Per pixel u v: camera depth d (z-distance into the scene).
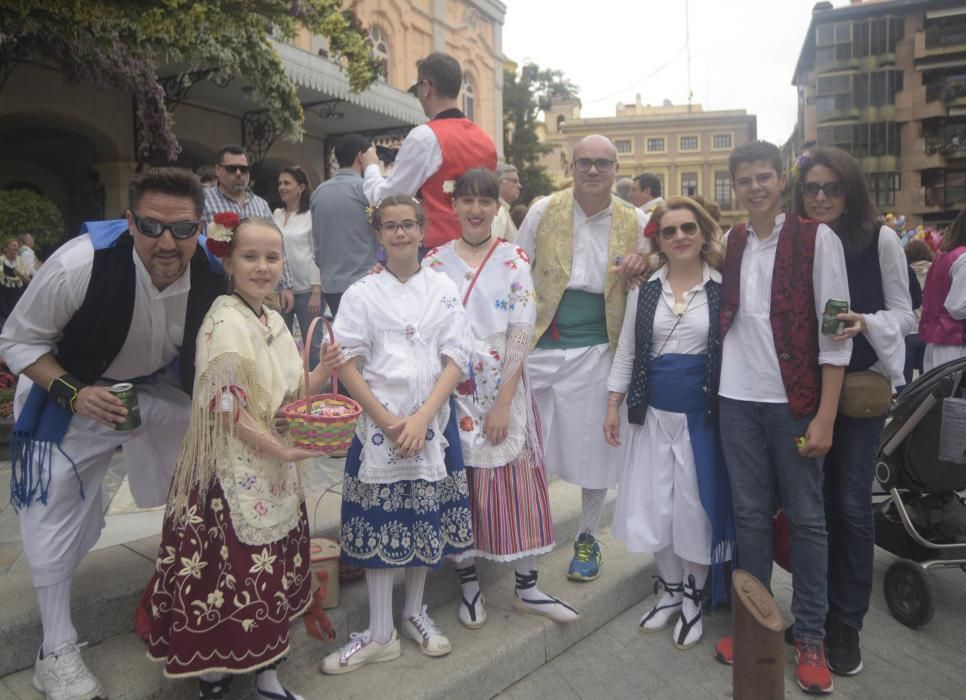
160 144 6.73
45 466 2.20
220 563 2.12
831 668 2.94
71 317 2.18
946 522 3.45
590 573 3.38
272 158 11.30
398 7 14.95
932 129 36.88
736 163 2.83
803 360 2.72
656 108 52.19
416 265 2.66
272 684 2.33
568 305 3.30
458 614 3.02
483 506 2.79
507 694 2.75
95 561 2.79
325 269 4.48
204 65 7.00
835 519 2.99
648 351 3.03
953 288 4.57
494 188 2.85
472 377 2.76
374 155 4.56
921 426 3.29
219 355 2.11
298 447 2.15
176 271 2.19
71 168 11.67
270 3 6.23
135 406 2.17
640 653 3.06
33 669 2.38
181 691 2.33
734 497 2.89
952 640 3.23
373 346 2.59
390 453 2.51
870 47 37.12
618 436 3.18
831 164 2.88
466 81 17.75
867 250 2.89
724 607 3.43
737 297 2.86
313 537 3.17
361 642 2.63
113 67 5.89
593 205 3.23
